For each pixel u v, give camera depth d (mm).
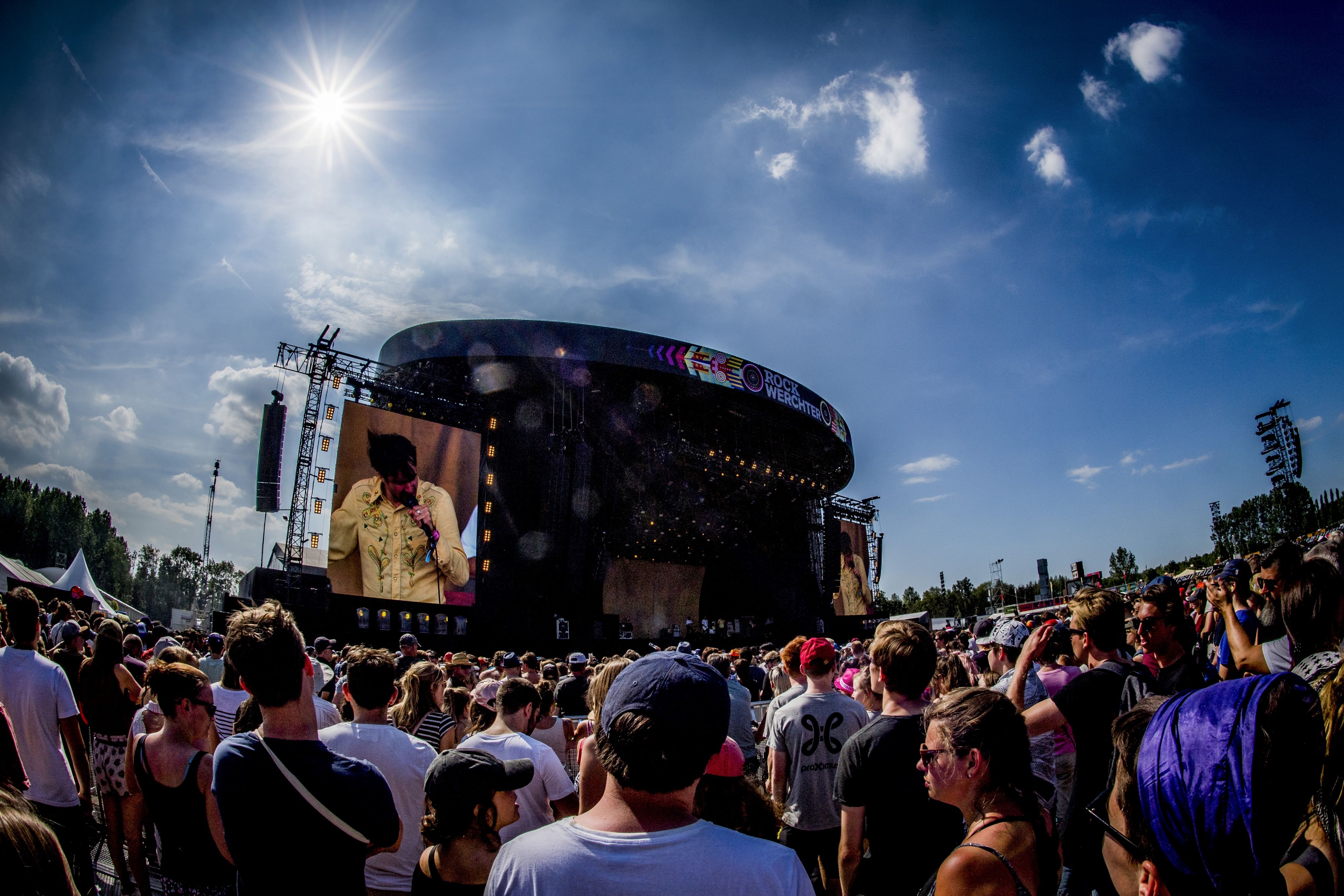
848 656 12641
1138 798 1764
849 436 53938
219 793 2707
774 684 11648
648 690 1836
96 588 24547
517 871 1756
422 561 32000
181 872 3264
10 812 1566
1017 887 1953
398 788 3918
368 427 31781
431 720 5738
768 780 4988
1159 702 2152
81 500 69688
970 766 2260
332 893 2719
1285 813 1517
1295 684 1615
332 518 30219
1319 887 1780
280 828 2656
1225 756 1551
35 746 4719
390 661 4137
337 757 2910
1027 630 4938
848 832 3516
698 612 48156
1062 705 3629
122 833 5348
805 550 49250
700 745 1806
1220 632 6188
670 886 1657
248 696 5633
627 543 44219
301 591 29172
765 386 43875
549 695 6230
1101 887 2553
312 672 3000
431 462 33250
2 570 21688
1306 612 3125
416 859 3947
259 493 32688
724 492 46625
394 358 37844
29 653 4883
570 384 39062
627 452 41500
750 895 1672
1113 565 89125
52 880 1552
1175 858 1623
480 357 36594
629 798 1848
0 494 63656
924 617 30234
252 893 2680
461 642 33312
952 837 3250
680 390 42750
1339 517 39250
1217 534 52594
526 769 3324
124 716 5566
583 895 1664
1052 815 3324
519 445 37906
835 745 4582
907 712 3547
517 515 37250
